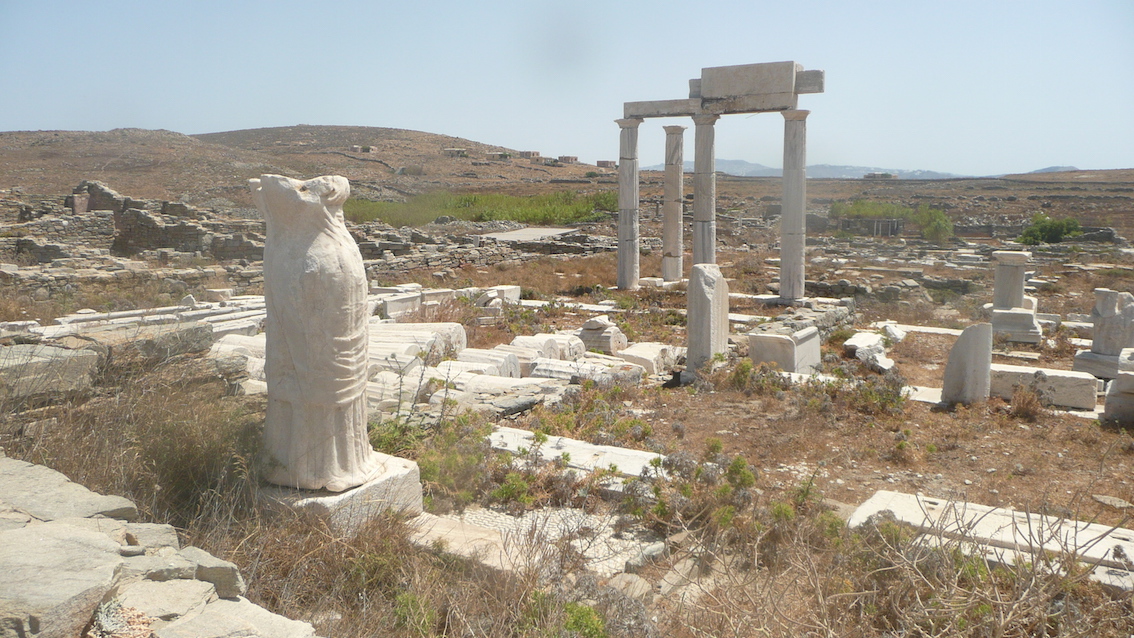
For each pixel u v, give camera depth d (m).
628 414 9.16
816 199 64.31
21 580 2.84
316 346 4.65
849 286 20.33
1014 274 15.38
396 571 4.45
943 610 3.91
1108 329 12.09
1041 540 4.29
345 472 4.90
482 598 4.25
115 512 3.83
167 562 3.38
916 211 46.28
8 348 5.75
